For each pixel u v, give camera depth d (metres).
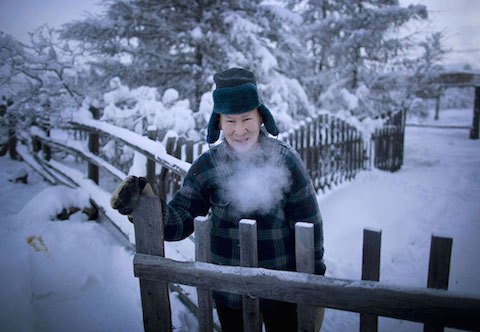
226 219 1.39
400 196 5.99
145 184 1.36
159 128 5.11
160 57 7.91
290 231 1.40
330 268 3.45
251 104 1.24
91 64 7.04
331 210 4.88
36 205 3.59
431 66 10.97
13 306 2.18
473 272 3.29
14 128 6.03
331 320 2.69
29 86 5.79
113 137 3.80
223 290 1.26
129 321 2.37
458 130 20.67
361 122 8.45
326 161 5.98
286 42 8.09
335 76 10.03
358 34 9.39
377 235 1.07
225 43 7.34
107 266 2.96
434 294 0.96
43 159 5.66
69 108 5.78
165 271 1.33
